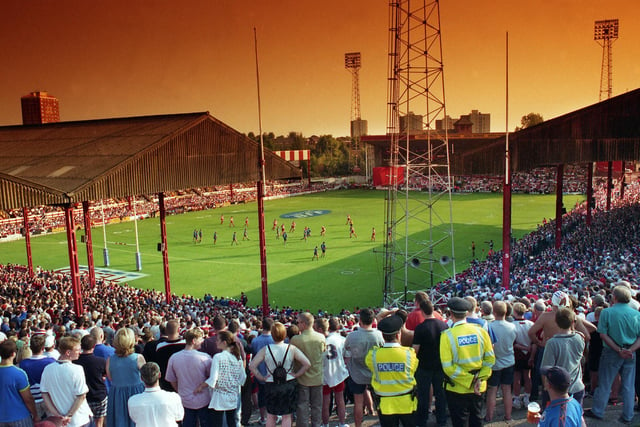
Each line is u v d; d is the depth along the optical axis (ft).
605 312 29.09
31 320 67.92
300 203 355.15
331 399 39.29
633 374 29.17
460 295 102.01
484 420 31.89
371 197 379.14
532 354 33.94
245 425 36.47
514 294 91.09
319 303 130.72
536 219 250.78
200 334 29.76
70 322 67.26
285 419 30.22
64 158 101.09
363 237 218.38
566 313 26.66
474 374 25.99
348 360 31.37
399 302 114.42
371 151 584.81
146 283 157.48
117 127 120.98
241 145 112.68
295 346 30.01
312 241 213.46
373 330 30.78
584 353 34.86
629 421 29.35
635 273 88.02
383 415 26.48
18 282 131.23
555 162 112.98
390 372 26.32
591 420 29.96
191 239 228.84
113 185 89.76
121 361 28.50
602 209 208.44
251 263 177.99
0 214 271.69
